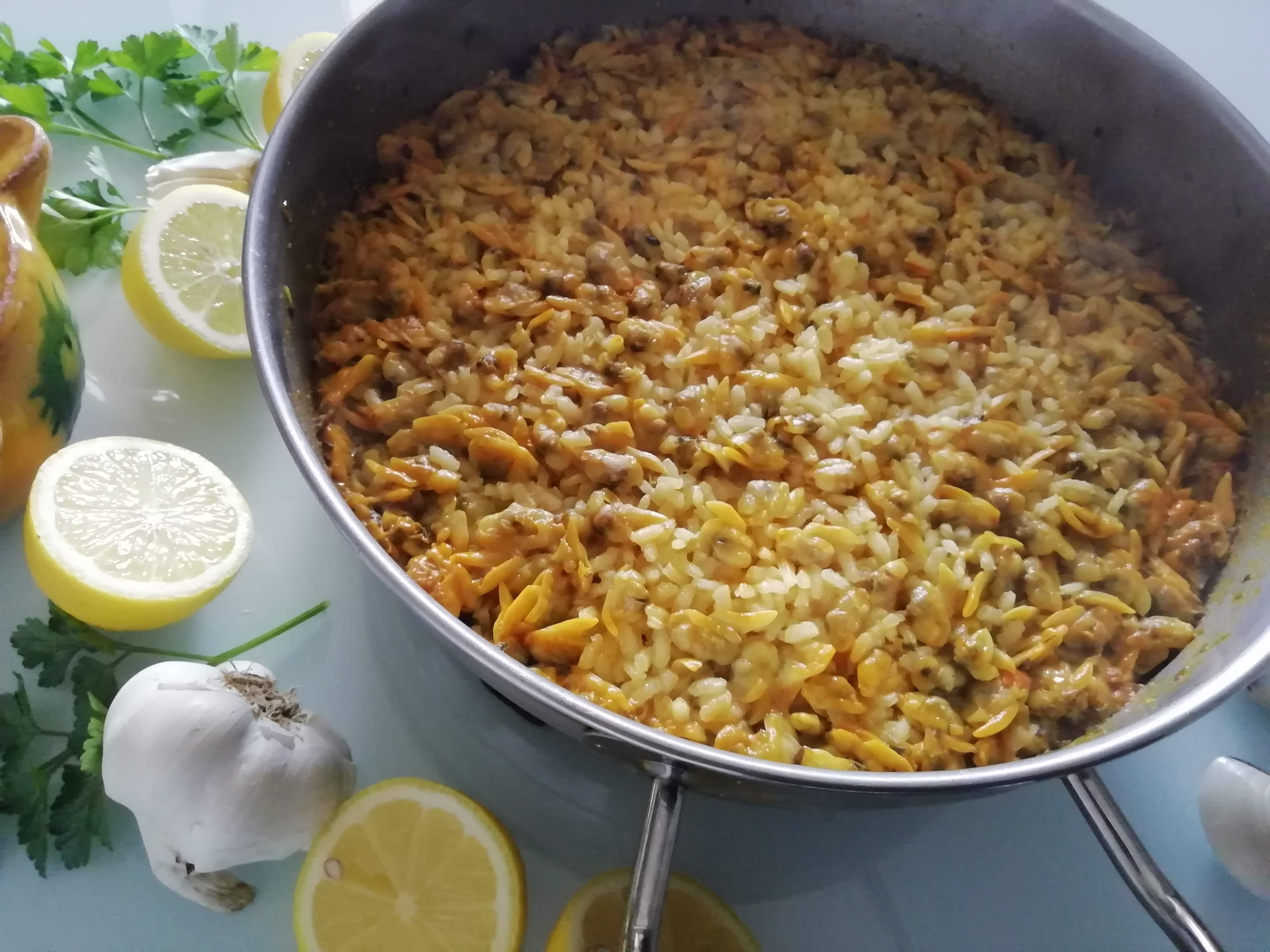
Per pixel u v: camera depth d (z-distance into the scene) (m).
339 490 0.25
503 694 0.27
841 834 0.29
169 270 0.32
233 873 0.27
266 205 0.26
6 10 0.40
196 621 0.30
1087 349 0.32
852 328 0.32
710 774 0.21
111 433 0.32
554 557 0.27
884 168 0.35
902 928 0.27
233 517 0.29
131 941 0.26
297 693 0.29
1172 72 0.31
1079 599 0.28
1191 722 0.21
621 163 0.35
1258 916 0.28
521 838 0.28
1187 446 0.31
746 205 0.34
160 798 0.25
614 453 0.29
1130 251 0.34
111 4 0.41
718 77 0.37
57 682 0.28
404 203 0.33
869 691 0.26
